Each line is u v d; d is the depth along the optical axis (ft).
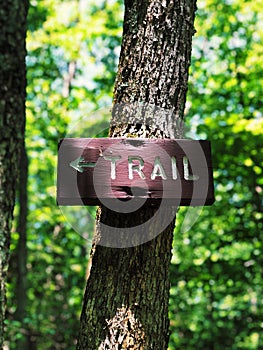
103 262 7.78
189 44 8.66
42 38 33.06
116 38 33.65
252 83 29.86
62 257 34.99
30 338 30.40
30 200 36.76
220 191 29.99
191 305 32.63
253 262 29.27
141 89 8.18
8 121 11.03
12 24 11.35
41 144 34.86
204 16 32.22
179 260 30.37
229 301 31.65
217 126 28.43
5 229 10.71
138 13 8.52
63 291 34.24
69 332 30.66
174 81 8.33
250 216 29.60
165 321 7.75
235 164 29.45
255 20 31.53
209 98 31.12
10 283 28.86
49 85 35.70
